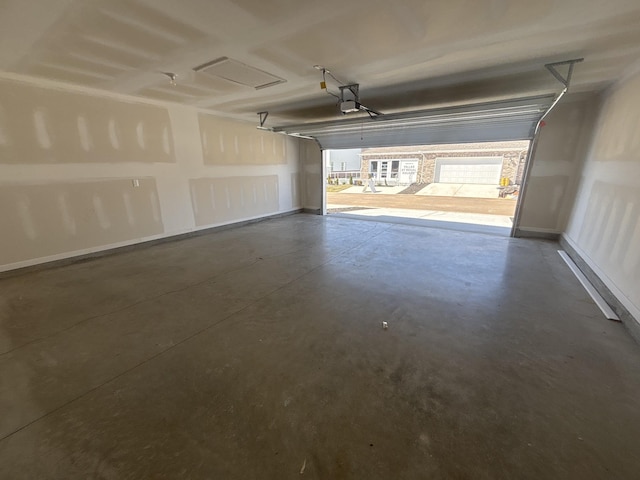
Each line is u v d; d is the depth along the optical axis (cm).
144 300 297
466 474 129
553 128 479
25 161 356
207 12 200
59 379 188
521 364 200
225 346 222
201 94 420
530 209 525
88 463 134
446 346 221
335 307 281
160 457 137
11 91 336
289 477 128
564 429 150
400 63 292
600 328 246
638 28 223
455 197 1162
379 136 651
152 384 184
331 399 171
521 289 320
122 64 299
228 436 147
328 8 196
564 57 283
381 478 127
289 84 365
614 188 325
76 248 412
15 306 284
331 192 1414
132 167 458
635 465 132
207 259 427
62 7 192
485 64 298
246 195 665
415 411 162
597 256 339
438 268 385
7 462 135
